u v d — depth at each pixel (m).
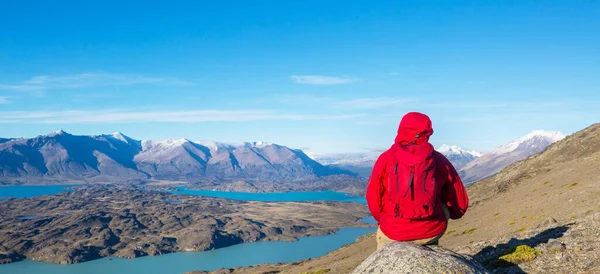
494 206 52.59
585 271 10.77
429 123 6.35
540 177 59.97
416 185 6.15
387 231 6.84
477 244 18.88
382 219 6.94
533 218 29.92
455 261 6.34
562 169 57.28
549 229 16.36
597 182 34.47
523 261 12.62
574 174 47.84
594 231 13.85
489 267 12.88
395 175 6.29
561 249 12.73
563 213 26.75
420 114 6.48
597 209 23.22
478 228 37.78
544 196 41.03
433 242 6.90
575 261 11.59
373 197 6.78
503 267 12.62
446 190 6.71
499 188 66.06
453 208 6.79
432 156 6.32
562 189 40.41
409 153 6.23
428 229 6.61
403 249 6.46
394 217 6.61
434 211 6.43
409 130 6.37
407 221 6.57
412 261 6.20
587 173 43.94
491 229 33.72
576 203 28.61
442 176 6.52
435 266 6.13
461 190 6.61
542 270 11.62
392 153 6.43
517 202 46.25
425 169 6.16
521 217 33.62
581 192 32.56
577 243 12.99
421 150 6.27
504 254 13.59
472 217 50.53
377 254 6.71
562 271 11.14
